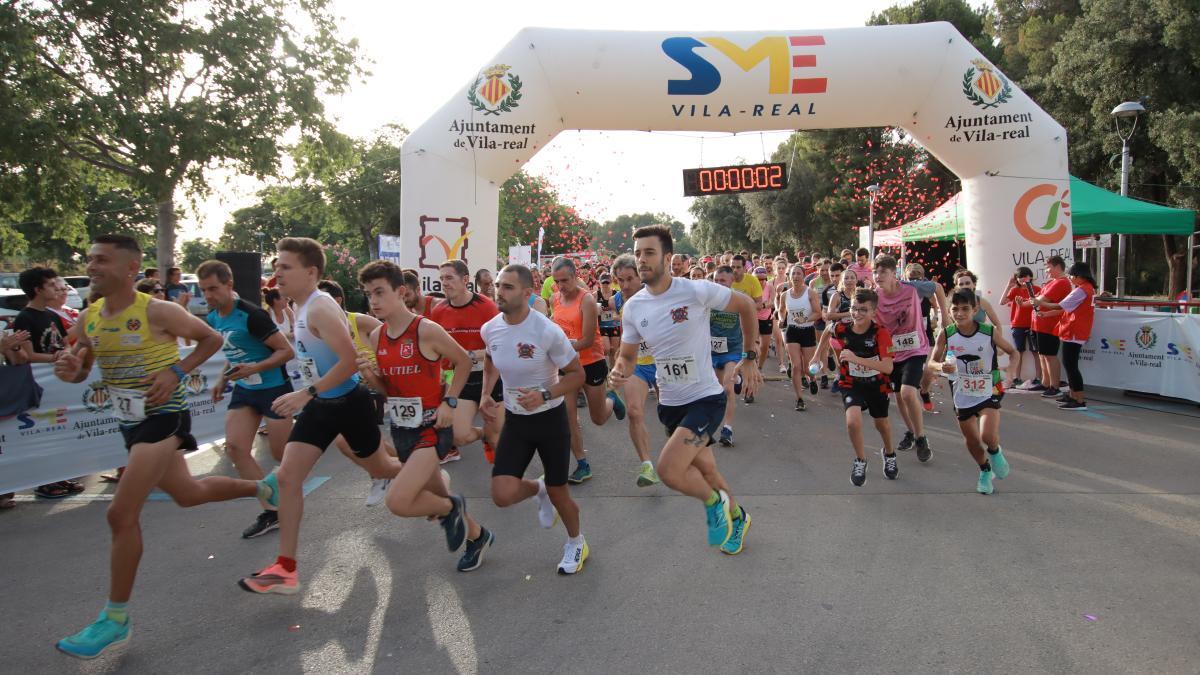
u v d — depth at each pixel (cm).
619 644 320
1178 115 1970
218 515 501
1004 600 357
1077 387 838
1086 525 462
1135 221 1150
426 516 375
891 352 545
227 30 1750
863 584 377
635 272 468
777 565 403
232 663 308
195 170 1844
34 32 1566
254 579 349
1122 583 376
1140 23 2041
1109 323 910
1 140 1562
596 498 534
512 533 461
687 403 408
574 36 937
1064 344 843
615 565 407
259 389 466
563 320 604
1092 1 2238
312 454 375
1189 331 820
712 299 406
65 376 353
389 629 336
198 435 703
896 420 805
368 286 364
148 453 325
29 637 334
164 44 1678
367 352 470
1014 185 973
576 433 566
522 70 936
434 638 327
